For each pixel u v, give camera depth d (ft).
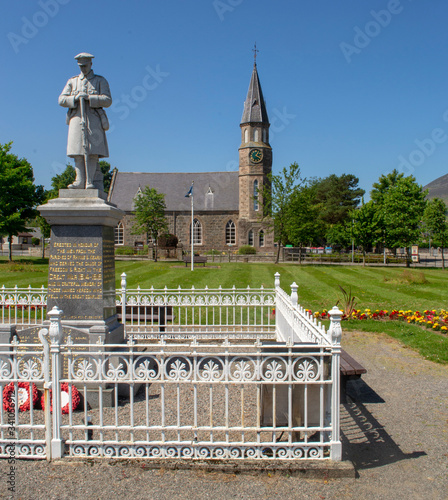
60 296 24.81
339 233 212.02
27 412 21.12
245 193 189.78
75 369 23.67
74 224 24.79
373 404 23.11
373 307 53.26
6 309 50.03
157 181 210.59
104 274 25.02
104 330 23.73
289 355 16.29
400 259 153.58
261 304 37.93
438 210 124.98
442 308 52.54
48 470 15.87
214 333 35.76
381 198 205.36
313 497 14.62
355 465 16.83
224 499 14.42
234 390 23.66
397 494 14.90
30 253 187.93
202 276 90.17
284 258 156.35
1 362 17.37
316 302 56.90
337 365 16.14
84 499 14.33
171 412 20.81
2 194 129.80
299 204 140.67
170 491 14.78
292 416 17.71
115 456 16.44
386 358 31.07
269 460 16.16
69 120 25.84
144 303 37.47
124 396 23.07
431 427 20.31
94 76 25.53
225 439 17.06
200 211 199.52
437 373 27.91
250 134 187.83
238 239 196.13
